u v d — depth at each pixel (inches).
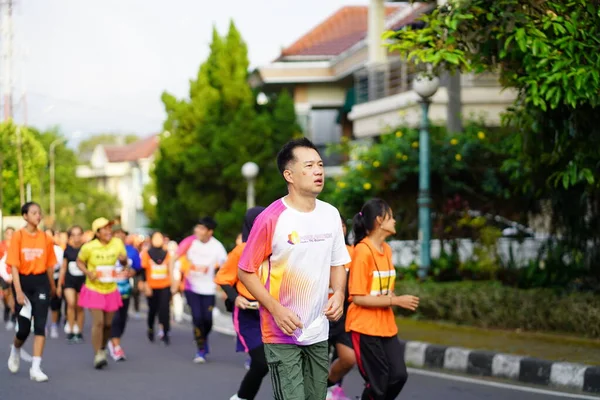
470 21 411.8
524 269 678.5
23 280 459.8
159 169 1368.1
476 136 778.2
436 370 493.4
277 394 236.4
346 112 1406.3
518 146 547.2
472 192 768.9
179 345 636.1
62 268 621.9
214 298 545.6
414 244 764.0
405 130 794.8
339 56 1337.4
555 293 584.1
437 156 759.1
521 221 762.2
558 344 506.3
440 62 443.2
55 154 2534.5
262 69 1393.9
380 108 1063.6
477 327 581.6
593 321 524.4
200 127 1270.9
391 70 1079.6
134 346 629.6
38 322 459.8
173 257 552.4
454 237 757.9
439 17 418.9
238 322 361.7
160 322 641.0
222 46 1299.2
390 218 321.7
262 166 1232.8
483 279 724.7
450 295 612.4
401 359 317.4
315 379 241.0
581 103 422.6
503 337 538.0
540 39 399.5
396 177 759.1
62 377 471.5
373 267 316.2
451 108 916.0
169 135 1349.7
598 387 419.8
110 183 3405.5
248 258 231.5
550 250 649.0
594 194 589.9
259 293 229.8
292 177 233.1
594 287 608.1
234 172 1210.6
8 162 1318.9
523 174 600.7
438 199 771.4
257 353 352.2
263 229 230.8
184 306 1002.1
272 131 1249.4
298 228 231.8
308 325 235.1
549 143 526.3
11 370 480.7
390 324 318.0
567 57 407.8
